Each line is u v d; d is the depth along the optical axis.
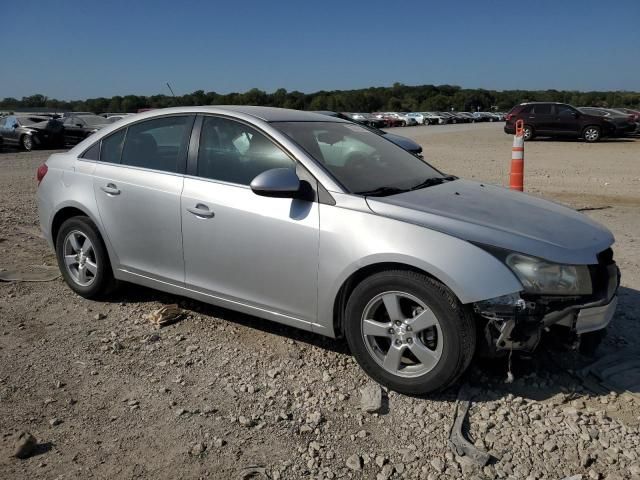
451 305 3.15
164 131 4.45
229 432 3.10
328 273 3.52
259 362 3.84
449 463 2.84
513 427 3.11
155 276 4.41
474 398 3.38
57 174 4.99
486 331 3.18
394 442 3.01
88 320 4.53
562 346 3.69
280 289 3.76
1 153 22.03
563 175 13.30
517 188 7.50
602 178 12.70
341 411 3.29
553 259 3.18
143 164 4.48
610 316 3.36
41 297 5.00
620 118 26.34
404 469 2.81
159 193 4.26
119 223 4.52
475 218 3.42
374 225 3.39
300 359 3.88
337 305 3.60
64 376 3.68
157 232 4.30
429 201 3.63
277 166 3.85
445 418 3.20
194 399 3.42
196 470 2.80
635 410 3.23
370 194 3.63
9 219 8.03
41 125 23.81
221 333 4.29
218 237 3.96
